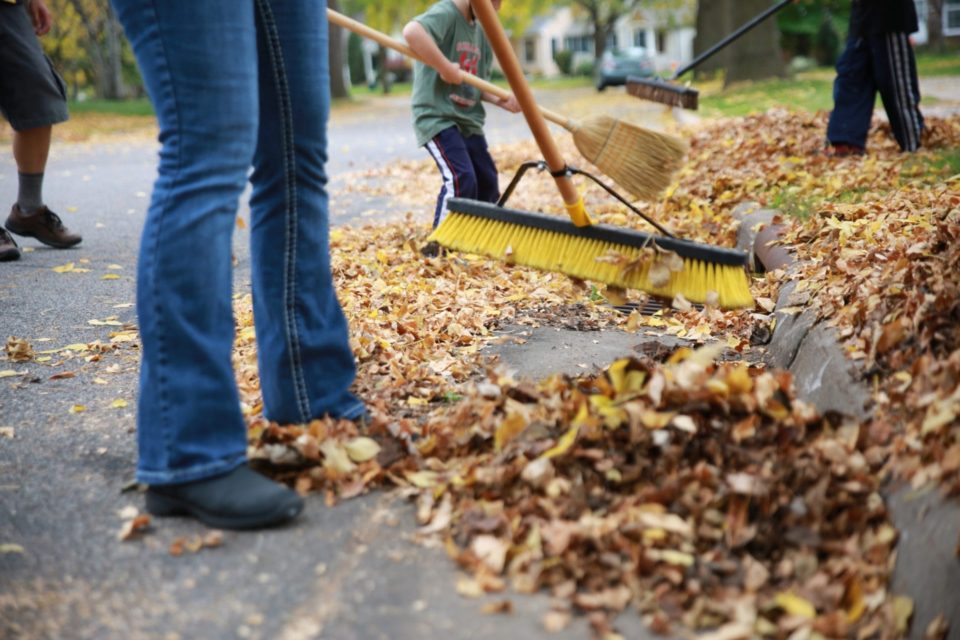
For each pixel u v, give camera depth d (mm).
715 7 28531
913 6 7172
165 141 2430
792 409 2521
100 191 9719
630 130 3162
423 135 5391
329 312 2842
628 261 2961
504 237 3139
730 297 2893
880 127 8617
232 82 2404
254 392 3219
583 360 3660
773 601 1960
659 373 2488
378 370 3416
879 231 4145
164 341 2379
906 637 1900
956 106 13211
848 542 2113
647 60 34469
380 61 50281
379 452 2609
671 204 6781
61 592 2088
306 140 2725
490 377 2826
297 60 2664
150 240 2389
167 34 2355
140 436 2428
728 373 2615
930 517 2023
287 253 2742
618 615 1968
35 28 5965
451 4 5316
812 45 44625
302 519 2381
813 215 4969
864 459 2314
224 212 2432
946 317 2635
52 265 5742
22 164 6047
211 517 2350
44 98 5844
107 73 42750
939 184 5395
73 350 3938
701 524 2189
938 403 2227
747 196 6543
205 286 2398
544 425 2572
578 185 8703
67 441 2922
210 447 2381
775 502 2195
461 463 2559
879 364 2676
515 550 2146
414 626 1944
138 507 2480
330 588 2084
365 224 7039
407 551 2225
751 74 22391
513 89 2922
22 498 2537
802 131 8828
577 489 2297
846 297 3301
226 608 2020
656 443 2369
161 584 2115
